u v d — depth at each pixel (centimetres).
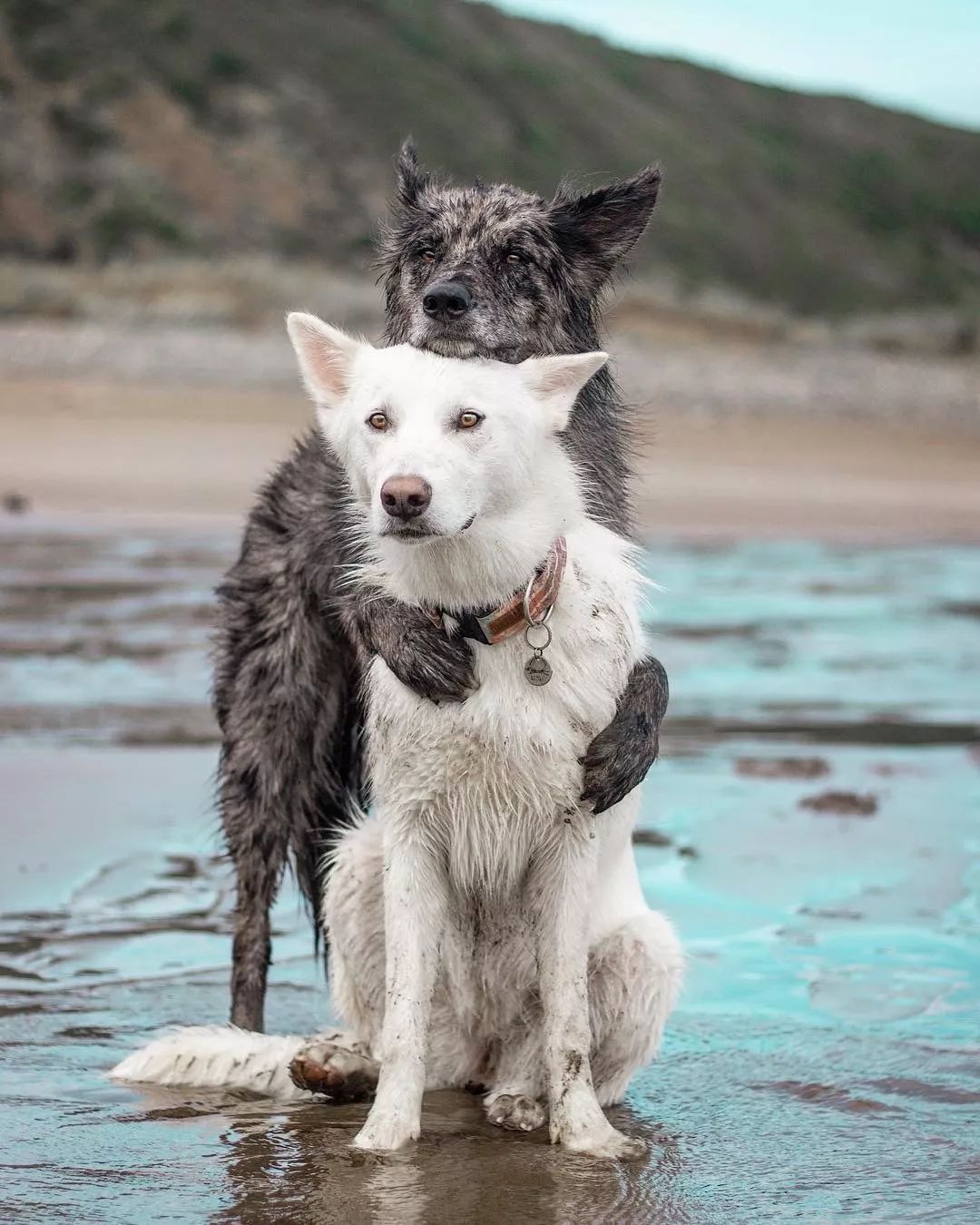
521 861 488
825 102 7306
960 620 1358
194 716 933
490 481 451
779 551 1723
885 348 4231
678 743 919
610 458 611
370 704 496
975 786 830
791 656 1188
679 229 5150
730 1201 413
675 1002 502
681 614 1347
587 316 638
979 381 3466
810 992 564
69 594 1292
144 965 580
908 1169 434
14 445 2072
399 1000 471
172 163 4216
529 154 4991
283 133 4484
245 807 594
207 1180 422
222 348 2933
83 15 4634
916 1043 522
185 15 4831
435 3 5859
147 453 2073
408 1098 463
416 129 4775
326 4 5366
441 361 458
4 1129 452
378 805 489
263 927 579
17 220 3850
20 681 1005
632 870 525
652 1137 462
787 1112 477
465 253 611
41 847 687
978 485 2245
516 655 465
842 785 828
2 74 4297
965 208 6662
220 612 614
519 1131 476
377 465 455
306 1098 495
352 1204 407
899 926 625
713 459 2275
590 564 479
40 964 573
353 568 530
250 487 1900
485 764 468
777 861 697
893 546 1794
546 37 6256
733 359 3403
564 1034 471
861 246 5812
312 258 4066
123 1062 494
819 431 2622
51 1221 394
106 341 2911
